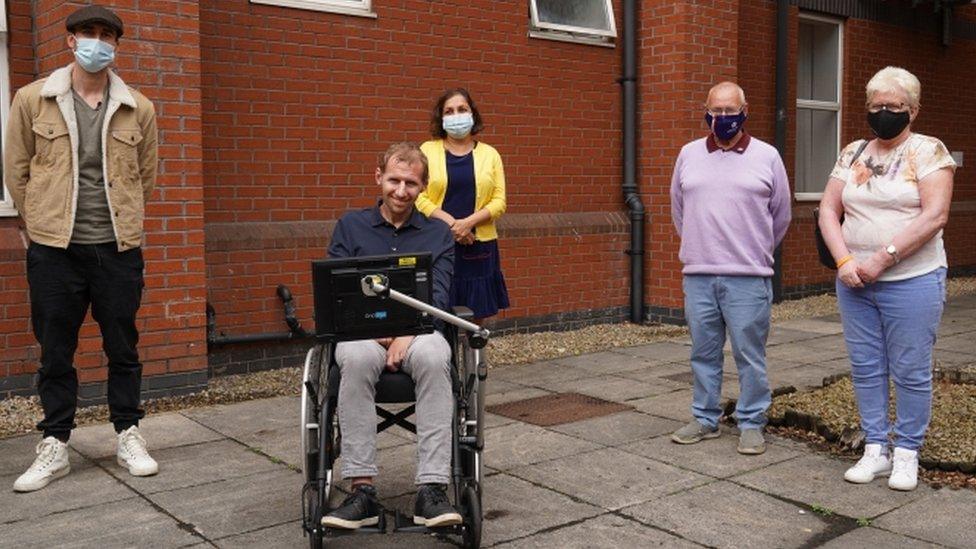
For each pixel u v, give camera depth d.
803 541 3.71
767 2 9.78
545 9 8.31
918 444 4.34
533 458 4.79
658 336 8.31
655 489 4.31
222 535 3.75
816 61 10.68
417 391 3.60
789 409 5.28
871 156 4.33
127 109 4.43
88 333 5.64
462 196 5.33
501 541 3.70
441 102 5.37
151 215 5.73
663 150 8.67
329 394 3.63
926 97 11.73
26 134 4.30
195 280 5.93
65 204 4.29
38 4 5.69
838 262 4.37
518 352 7.58
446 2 7.52
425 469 3.52
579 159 8.57
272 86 6.68
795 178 10.38
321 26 6.87
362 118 7.13
